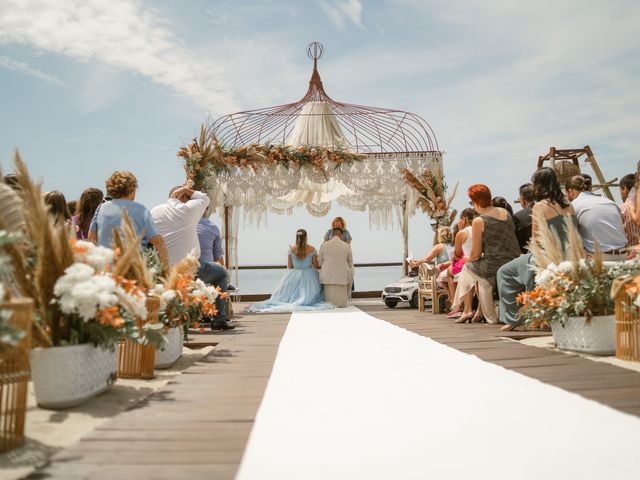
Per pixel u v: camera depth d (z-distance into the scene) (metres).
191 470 1.96
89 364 3.01
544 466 1.92
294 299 9.72
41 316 2.95
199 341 5.59
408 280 10.12
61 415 2.82
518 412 2.58
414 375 3.50
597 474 1.85
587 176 5.72
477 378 3.37
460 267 7.98
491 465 1.94
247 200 9.88
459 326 6.48
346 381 3.37
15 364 2.34
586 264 4.41
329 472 1.91
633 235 5.77
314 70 11.01
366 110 10.53
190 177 9.28
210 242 7.36
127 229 3.95
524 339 5.41
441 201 10.03
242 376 3.68
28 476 1.93
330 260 9.80
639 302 3.71
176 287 4.43
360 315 8.23
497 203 7.34
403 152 10.21
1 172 2.97
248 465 1.98
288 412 2.68
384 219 10.91
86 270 2.96
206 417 2.65
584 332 4.32
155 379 3.82
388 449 2.12
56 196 4.94
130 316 3.32
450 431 2.32
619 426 2.34
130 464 2.03
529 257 5.57
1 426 2.36
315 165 9.92
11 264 2.88
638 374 3.45
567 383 3.20
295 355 4.46
